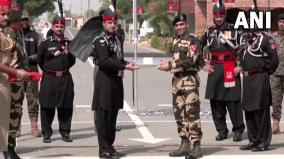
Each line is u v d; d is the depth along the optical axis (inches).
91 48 377.1
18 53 358.9
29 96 441.7
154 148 399.9
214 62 423.5
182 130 368.5
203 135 446.6
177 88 363.3
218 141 423.2
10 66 328.8
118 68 353.4
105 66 354.9
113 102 362.6
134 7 578.2
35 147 402.9
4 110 304.7
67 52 418.6
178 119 368.5
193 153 362.9
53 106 415.2
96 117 366.3
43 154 378.9
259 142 387.9
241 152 383.9
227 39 419.8
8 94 306.5
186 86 359.6
